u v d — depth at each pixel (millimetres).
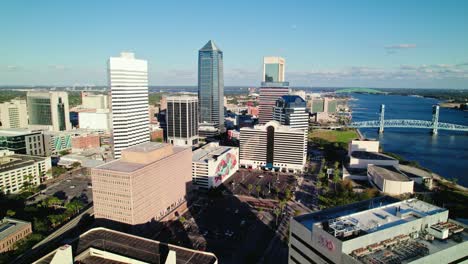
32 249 190125
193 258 136125
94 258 138125
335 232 98938
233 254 187125
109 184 197875
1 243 182625
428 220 110562
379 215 117875
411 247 98250
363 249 95750
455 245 99750
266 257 184250
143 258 134750
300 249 115688
